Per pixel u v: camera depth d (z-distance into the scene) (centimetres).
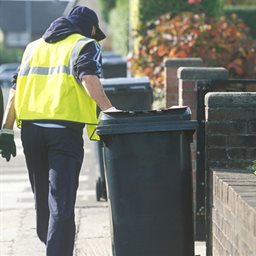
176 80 1930
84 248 1386
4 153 1159
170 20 2664
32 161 1126
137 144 1020
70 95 1091
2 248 1387
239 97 1138
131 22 3550
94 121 1103
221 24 2583
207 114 1143
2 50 15000
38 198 1148
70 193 1077
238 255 920
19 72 1145
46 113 1091
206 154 1150
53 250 1051
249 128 1139
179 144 1022
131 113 1019
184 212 1028
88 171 2322
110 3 7500
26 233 1497
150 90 1766
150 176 1021
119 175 1025
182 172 1025
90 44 1094
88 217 1648
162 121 1016
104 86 1756
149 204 1023
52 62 1107
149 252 1028
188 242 1035
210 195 1123
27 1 17188
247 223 869
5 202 1850
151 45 2602
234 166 1143
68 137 1088
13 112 1162
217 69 1494
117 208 1028
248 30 2712
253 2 6469
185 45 2541
